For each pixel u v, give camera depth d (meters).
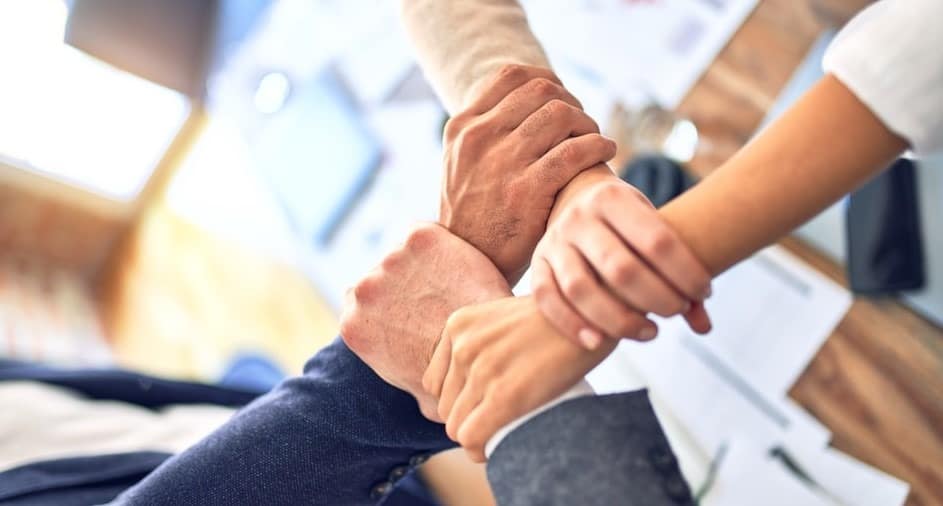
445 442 0.78
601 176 0.72
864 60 0.63
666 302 0.63
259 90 2.44
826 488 1.09
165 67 2.63
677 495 0.63
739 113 1.33
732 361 1.20
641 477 0.62
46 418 1.31
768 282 1.20
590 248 0.63
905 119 0.62
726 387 1.19
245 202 2.36
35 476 1.08
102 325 2.88
